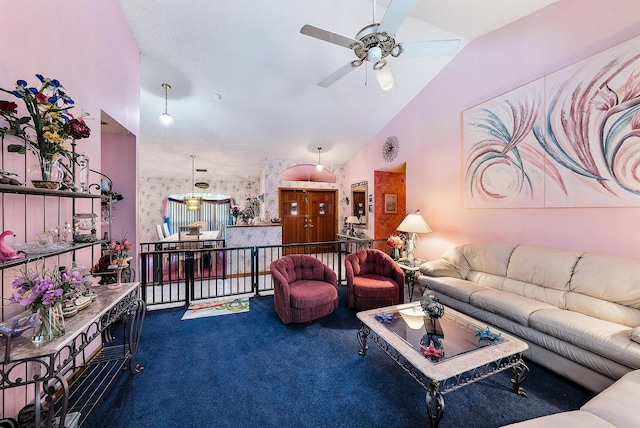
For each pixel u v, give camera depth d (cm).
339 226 761
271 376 205
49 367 120
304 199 749
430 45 209
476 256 316
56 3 176
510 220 305
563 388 189
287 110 465
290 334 274
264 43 319
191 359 228
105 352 230
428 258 425
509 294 255
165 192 841
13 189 122
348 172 729
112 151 314
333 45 326
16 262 123
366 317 226
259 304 362
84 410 167
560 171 257
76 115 197
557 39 259
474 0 265
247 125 504
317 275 342
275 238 542
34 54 158
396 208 614
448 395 182
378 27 187
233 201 896
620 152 216
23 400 156
